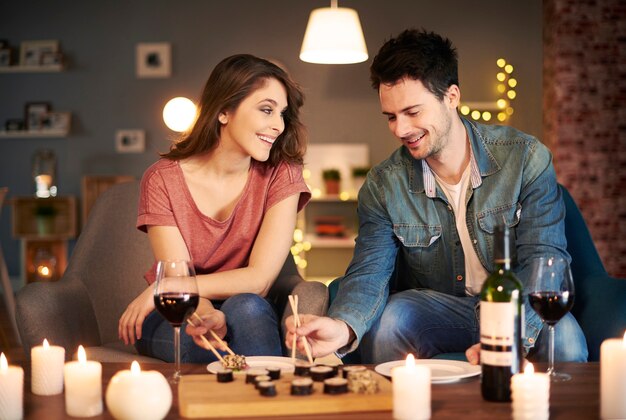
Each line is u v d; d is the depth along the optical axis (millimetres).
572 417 1354
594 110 6305
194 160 2369
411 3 7082
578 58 6301
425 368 1343
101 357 2180
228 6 7254
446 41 2178
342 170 7164
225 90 2266
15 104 7477
